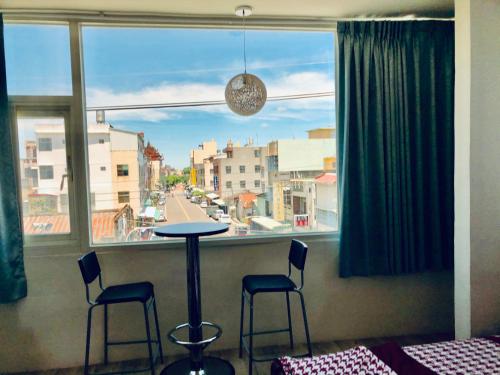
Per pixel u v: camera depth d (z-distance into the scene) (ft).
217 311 9.36
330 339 9.80
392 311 9.98
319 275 9.73
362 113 9.32
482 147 7.56
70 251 8.86
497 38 7.53
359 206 9.34
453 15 9.55
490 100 7.55
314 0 8.44
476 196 7.58
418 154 9.50
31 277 8.69
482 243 7.63
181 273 9.20
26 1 8.03
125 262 8.99
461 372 5.13
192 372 7.95
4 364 8.64
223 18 9.20
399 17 9.59
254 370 8.36
